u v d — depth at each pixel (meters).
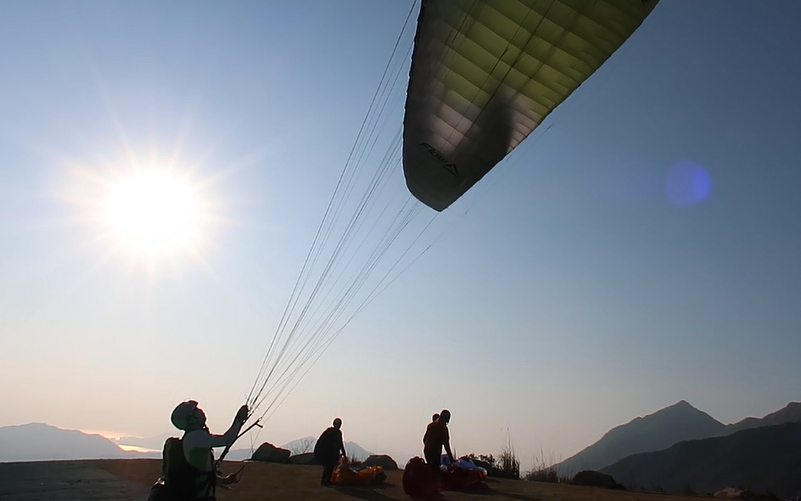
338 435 15.59
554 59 9.16
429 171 11.96
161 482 6.27
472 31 9.05
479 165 11.39
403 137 11.14
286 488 14.42
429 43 9.26
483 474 15.62
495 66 9.41
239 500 12.05
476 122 10.43
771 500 19.34
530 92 9.72
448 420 14.28
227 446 6.36
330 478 15.51
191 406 6.44
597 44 8.80
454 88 9.95
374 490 14.59
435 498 13.20
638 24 8.46
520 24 8.77
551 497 14.40
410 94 10.12
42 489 13.30
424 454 14.20
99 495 12.48
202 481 6.17
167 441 6.35
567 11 8.48
